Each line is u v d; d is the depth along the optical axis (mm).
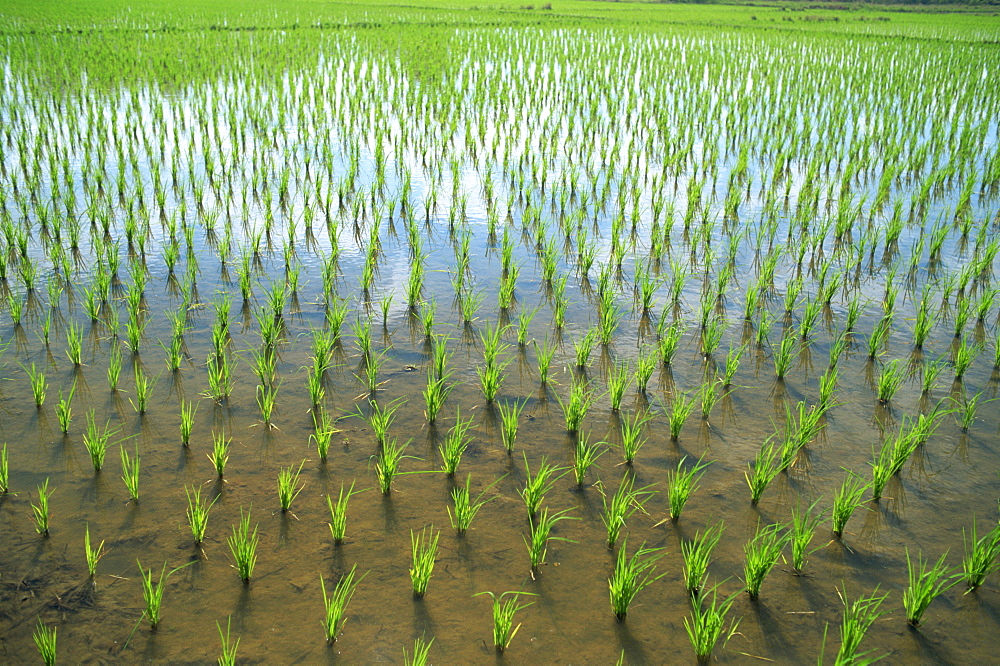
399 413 5398
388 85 17766
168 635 3570
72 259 7820
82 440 4938
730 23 37938
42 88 16047
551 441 5137
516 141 13383
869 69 20844
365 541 4195
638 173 10812
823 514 4457
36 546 4043
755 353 6277
